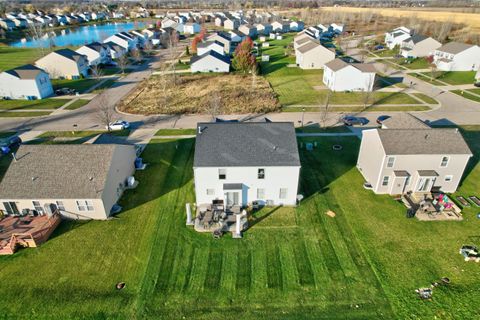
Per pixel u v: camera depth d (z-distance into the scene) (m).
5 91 61.78
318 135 45.88
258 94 63.75
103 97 59.69
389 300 21.05
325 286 22.11
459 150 30.50
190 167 37.44
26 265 23.84
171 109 56.50
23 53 104.44
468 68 79.44
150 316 20.19
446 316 19.97
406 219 28.45
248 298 21.36
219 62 81.75
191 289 22.00
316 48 82.56
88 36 152.38
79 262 24.11
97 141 35.53
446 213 28.98
